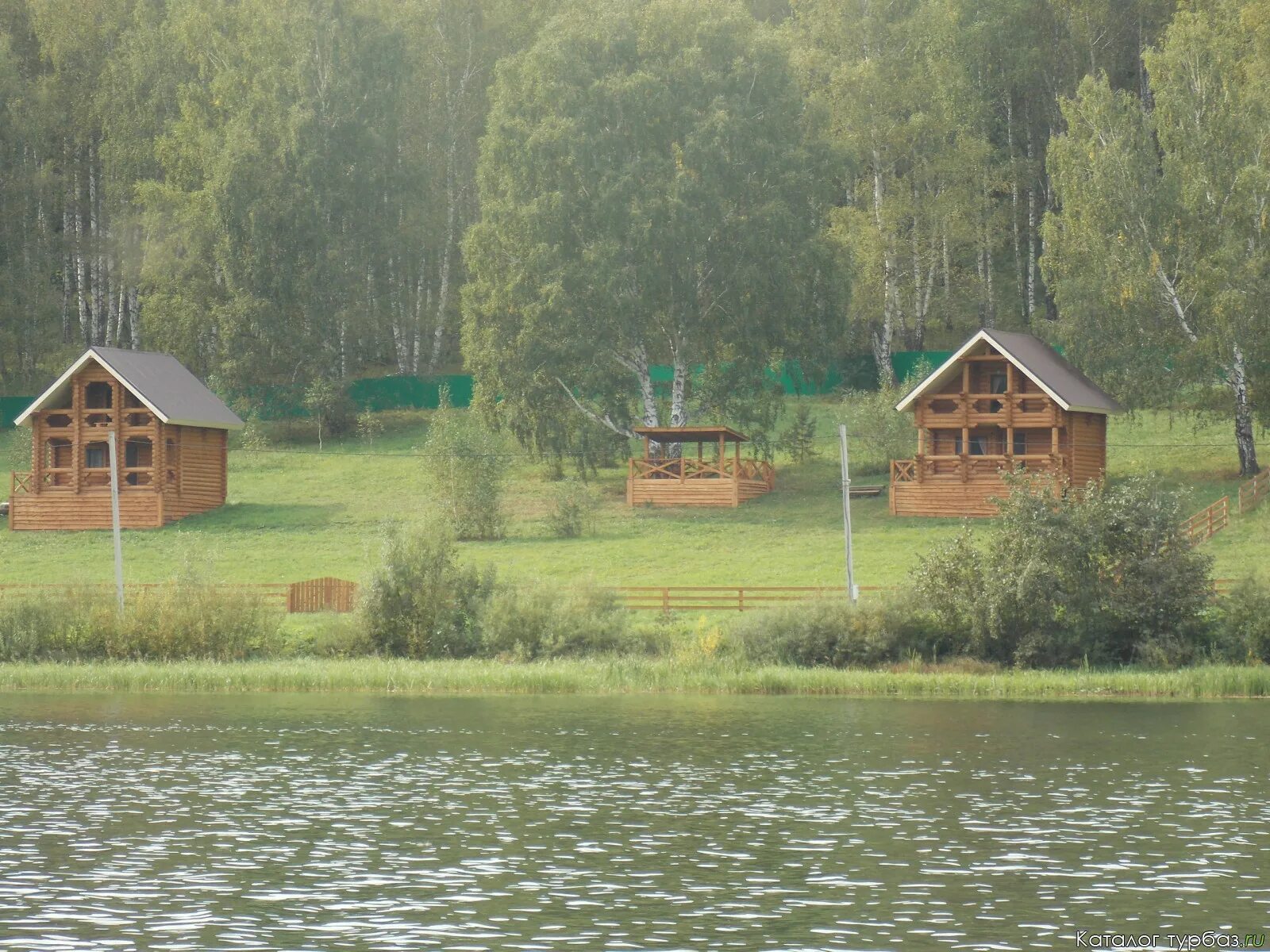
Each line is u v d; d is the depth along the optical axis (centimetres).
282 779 11569
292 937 7631
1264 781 11375
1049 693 16025
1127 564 17288
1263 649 17075
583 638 18225
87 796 10950
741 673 16688
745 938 7619
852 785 11331
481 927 7800
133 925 7838
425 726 14125
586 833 9856
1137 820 10131
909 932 7712
